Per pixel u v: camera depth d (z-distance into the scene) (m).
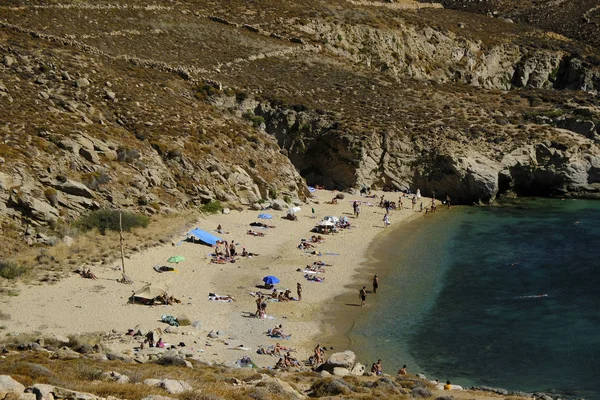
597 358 43.81
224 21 122.56
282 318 50.12
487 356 44.53
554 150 93.69
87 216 64.88
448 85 118.62
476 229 76.88
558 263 63.78
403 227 77.88
